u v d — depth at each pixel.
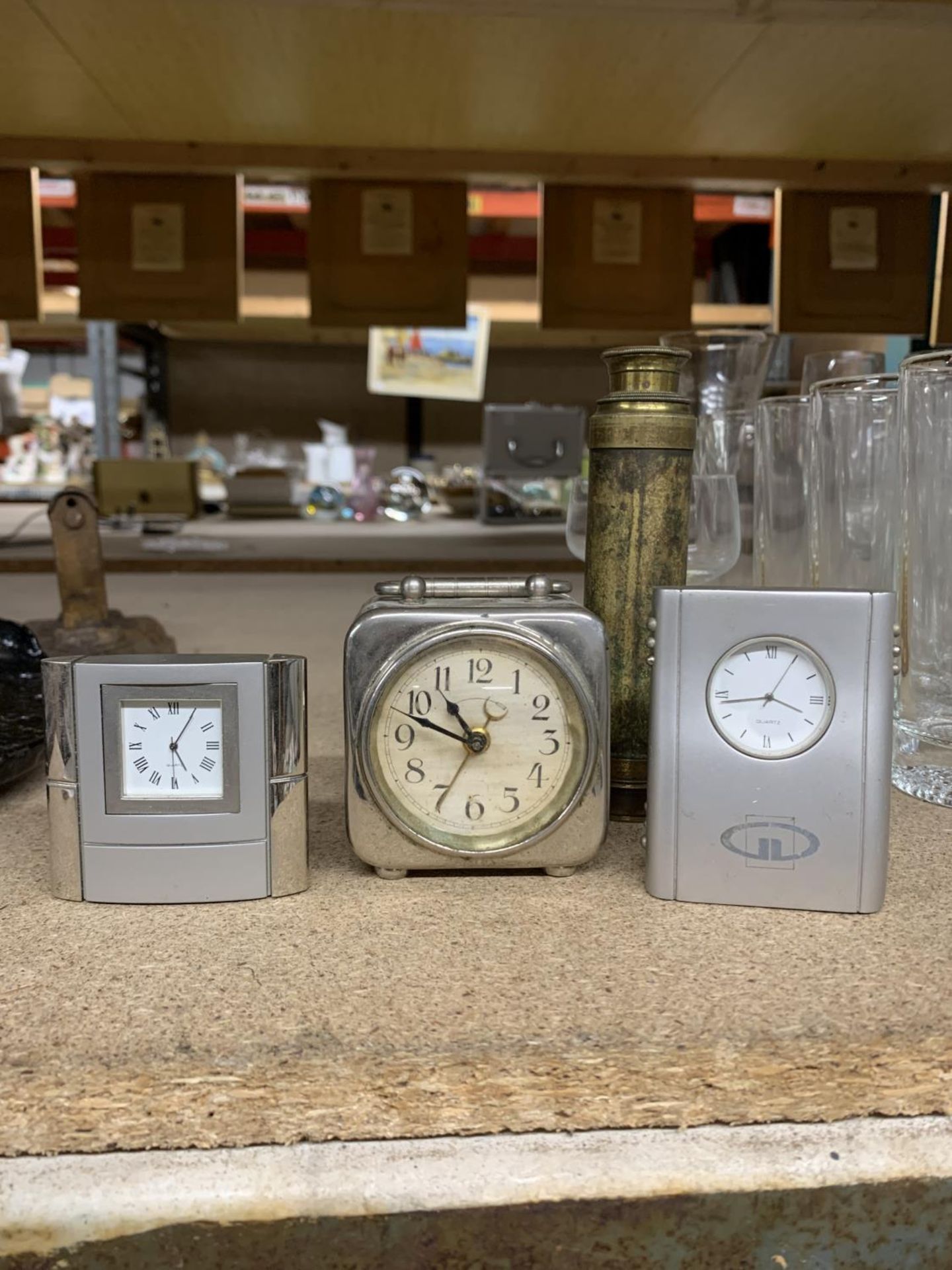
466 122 2.29
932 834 0.84
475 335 4.45
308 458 5.11
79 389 5.35
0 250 2.56
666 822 0.70
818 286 2.61
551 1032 0.55
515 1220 0.53
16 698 1.07
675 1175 0.54
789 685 0.69
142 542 3.45
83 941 0.65
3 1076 0.53
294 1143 0.55
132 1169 0.53
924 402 0.87
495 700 0.72
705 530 1.04
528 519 4.29
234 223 2.58
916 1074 0.56
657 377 0.81
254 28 1.77
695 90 2.07
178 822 0.70
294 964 0.62
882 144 2.44
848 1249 0.55
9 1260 0.52
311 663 1.52
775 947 0.65
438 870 0.76
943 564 0.89
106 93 2.12
